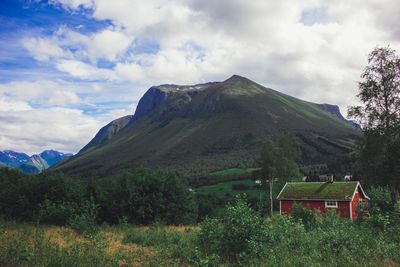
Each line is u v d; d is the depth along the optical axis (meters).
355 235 12.31
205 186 117.19
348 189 33.88
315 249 11.24
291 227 13.56
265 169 61.47
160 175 29.84
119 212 25.36
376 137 31.47
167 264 9.27
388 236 12.81
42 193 22.22
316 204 34.62
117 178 27.97
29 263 7.95
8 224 16.41
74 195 23.11
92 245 10.30
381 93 31.91
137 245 12.87
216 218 12.29
